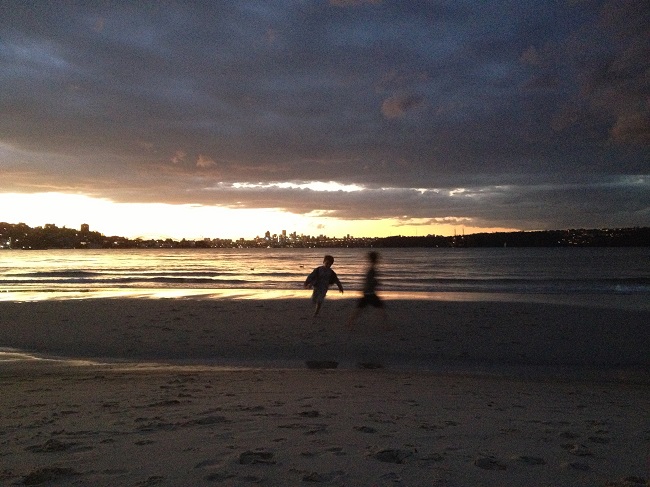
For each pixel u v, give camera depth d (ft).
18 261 258.57
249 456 10.95
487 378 26.73
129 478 9.52
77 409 16.99
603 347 34.65
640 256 334.85
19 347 34.32
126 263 231.91
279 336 37.76
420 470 10.41
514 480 9.98
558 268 185.26
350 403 18.76
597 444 13.35
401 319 45.29
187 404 17.94
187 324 42.68
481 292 81.46
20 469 10.17
